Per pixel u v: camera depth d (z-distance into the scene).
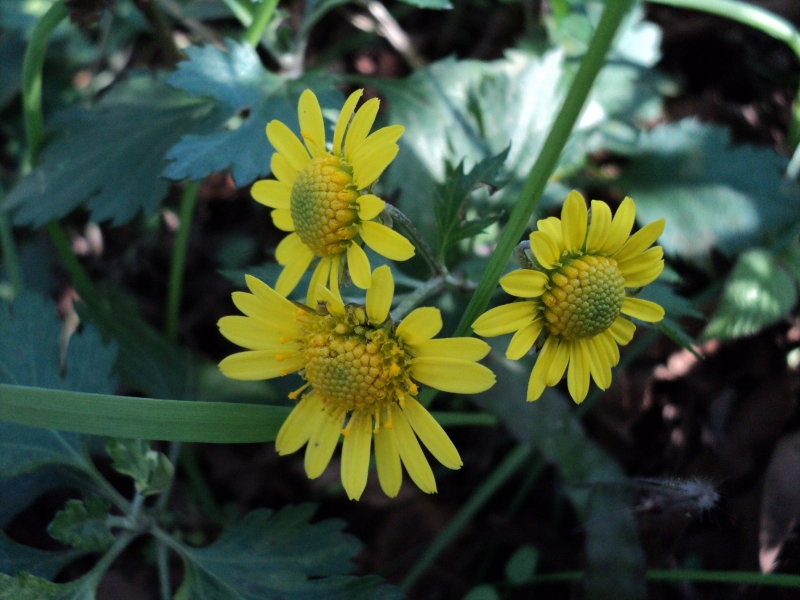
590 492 0.15
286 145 0.12
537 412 0.15
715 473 0.15
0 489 0.13
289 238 0.12
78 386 0.13
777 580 0.13
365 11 0.21
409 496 0.17
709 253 0.16
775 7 0.19
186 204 0.16
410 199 0.15
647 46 0.18
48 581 0.12
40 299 0.14
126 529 0.13
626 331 0.11
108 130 0.16
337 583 0.12
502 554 0.16
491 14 0.21
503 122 0.16
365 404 0.11
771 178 0.16
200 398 0.16
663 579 0.14
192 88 0.14
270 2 0.15
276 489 0.17
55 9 0.15
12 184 0.20
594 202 0.11
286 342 0.11
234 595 0.12
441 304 0.15
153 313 0.19
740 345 0.16
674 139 0.17
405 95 0.16
